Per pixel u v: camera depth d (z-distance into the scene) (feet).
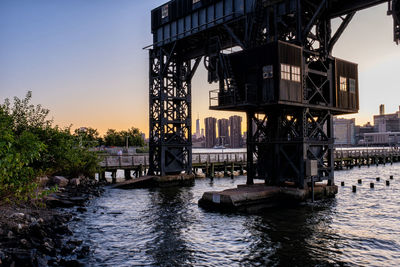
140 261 40.14
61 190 84.12
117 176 154.20
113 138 364.17
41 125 86.17
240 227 55.52
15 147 46.03
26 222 46.68
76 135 112.06
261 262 40.09
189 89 120.67
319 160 79.71
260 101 74.23
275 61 71.72
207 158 149.28
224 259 41.11
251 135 83.76
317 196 78.13
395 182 122.72
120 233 51.85
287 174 77.97
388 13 69.10
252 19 84.74
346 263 39.86
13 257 32.96
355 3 75.66
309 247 45.42
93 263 38.93
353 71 88.38
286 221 59.57
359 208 71.15
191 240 48.62
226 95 81.10
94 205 74.95
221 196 67.62
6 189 45.42
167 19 117.39
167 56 116.26
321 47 80.69
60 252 40.86
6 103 81.00
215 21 99.66
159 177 109.81
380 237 50.11
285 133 80.33
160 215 64.69
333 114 90.12
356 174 160.35
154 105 119.55
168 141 114.62
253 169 83.71
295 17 76.89
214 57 85.92
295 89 73.92
